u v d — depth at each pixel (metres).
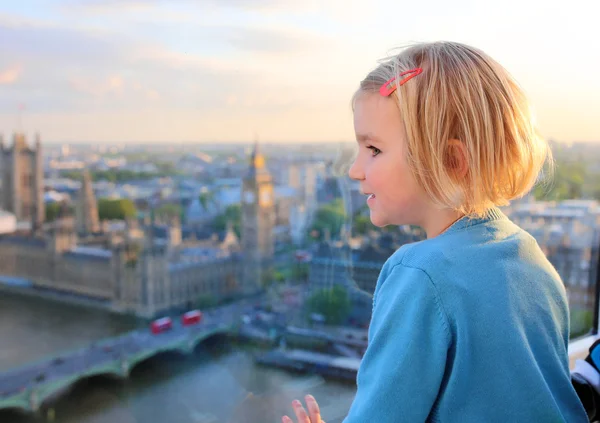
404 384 0.55
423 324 0.56
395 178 0.62
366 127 0.64
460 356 0.55
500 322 0.56
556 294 0.64
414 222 0.66
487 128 0.59
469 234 0.61
